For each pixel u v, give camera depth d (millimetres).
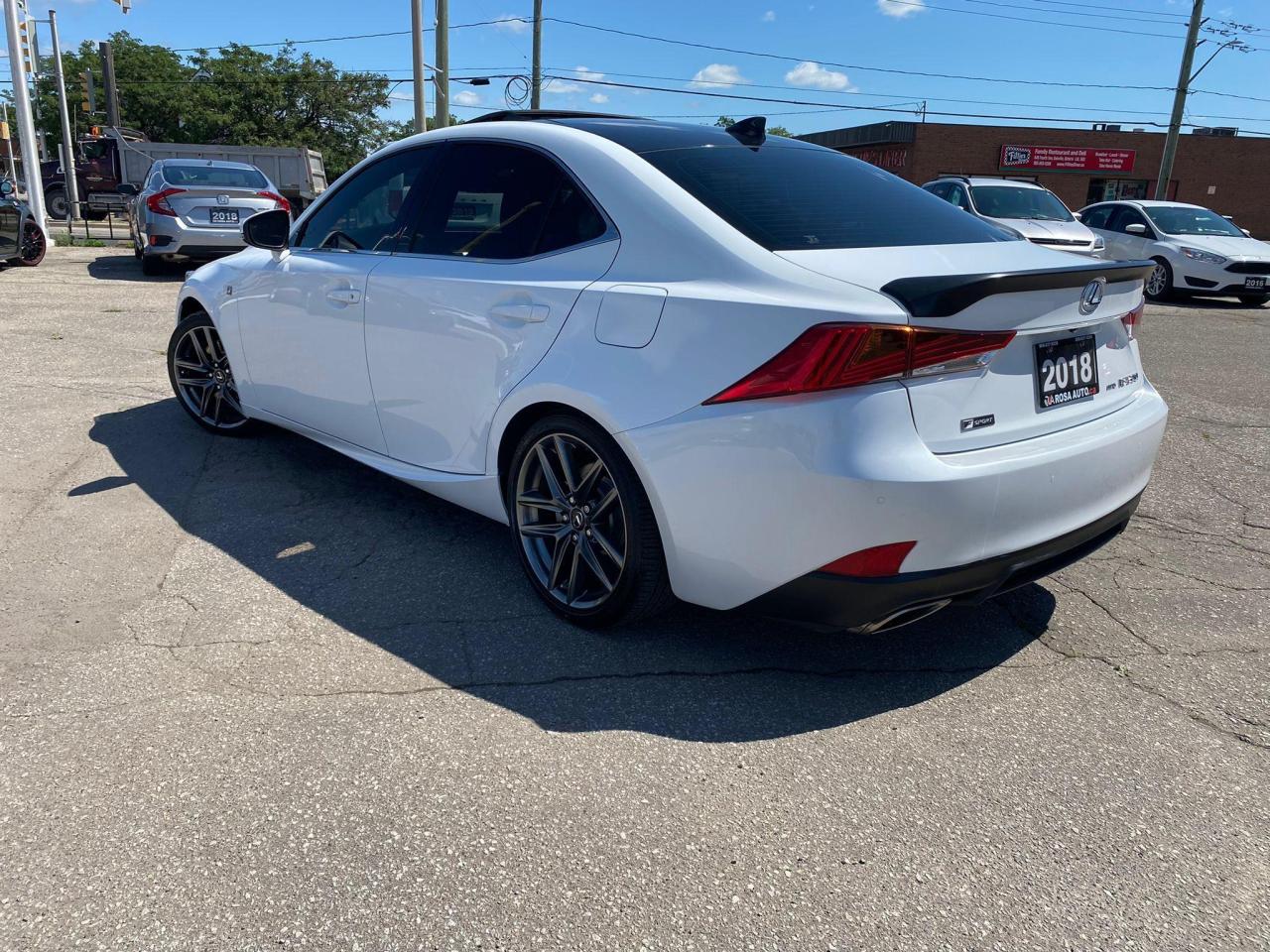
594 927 1939
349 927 1920
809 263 2660
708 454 2594
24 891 1994
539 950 1880
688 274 2766
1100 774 2494
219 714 2639
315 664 2914
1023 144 40875
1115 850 2211
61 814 2225
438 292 3441
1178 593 3590
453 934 1910
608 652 3047
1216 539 4156
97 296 10352
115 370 6715
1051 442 2695
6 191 12469
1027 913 2012
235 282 4637
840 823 2275
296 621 3188
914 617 2615
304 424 4398
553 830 2221
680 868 2113
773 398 2477
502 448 3307
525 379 3082
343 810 2266
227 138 55000
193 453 4934
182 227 11922
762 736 2619
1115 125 43625
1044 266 2902
